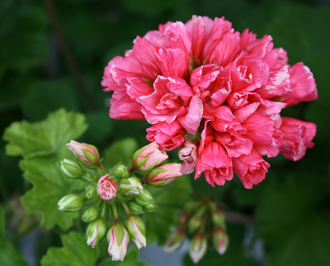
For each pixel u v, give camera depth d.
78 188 0.33
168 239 0.34
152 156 0.26
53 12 0.41
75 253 0.32
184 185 0.35
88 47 0.52
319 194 0.40
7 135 0.34
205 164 0.25
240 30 0.46
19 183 0.44
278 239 0.39
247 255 0.41
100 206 0.27
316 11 0.41
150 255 0.47
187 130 0.26
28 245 0.48
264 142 0.26
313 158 0.41
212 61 0.27
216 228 0.33
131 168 0.27
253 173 0.26
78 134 0.35
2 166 0.44
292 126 0.27
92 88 0.50
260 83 0.25
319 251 0.39
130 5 0.49
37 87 0.46
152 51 0.26
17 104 0.47
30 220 0.38
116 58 0.27
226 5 0.51
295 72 0.28
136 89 0.26
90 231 0.26
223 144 0.26
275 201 0.39
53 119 0.35
